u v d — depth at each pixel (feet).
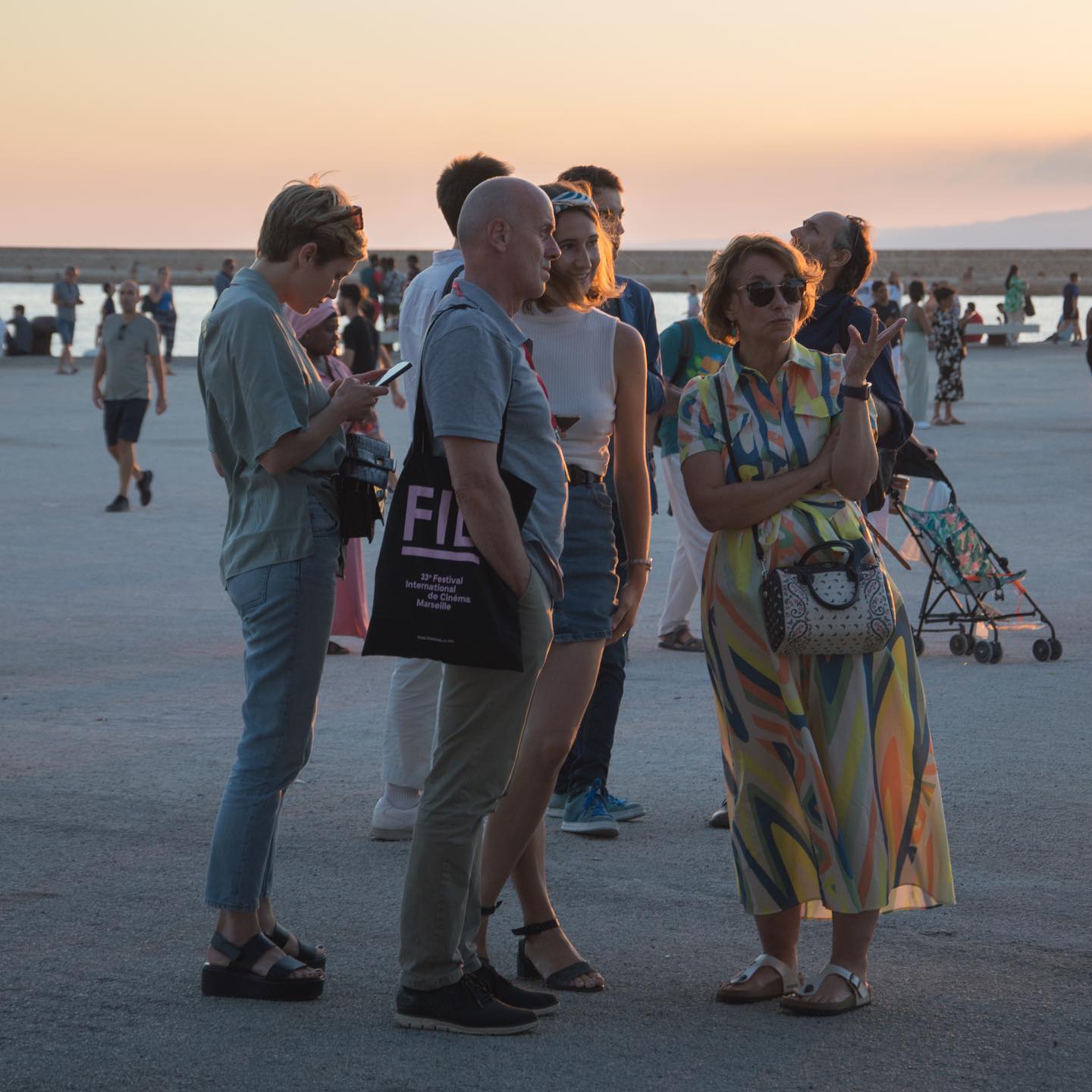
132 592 50.55
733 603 20.01
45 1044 18.39
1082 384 146.41
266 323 19.83
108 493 75.66
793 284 20.12
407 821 26.63
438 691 26.58
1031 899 23.57
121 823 27.17
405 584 18.11
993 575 40.93
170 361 171.12
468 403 17.84
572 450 21.72
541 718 20.71
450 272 25.38
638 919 22.98
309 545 20.01
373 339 70.79
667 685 38.04
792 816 19.88
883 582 19.79
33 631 44.37
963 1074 17.65
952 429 104.94
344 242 20.30
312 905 23.44
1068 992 20.07
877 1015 19.42
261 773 20.07
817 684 19.67
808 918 20.80
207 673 39.17
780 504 19.97
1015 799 28.58
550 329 21.98
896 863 19.48
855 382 19.93
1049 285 538.06
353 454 20.33
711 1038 18.74
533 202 18.66
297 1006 19.63
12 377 160.97
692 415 20.52
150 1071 17.69
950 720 34.42
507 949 22.03
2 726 33.86
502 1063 17.97
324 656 20.42
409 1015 18.95
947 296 108.58
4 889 23.88
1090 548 57.47
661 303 424.46
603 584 21.47
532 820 20.47
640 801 28.94
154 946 21.63
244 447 19.97
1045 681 38.32
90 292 554.87
